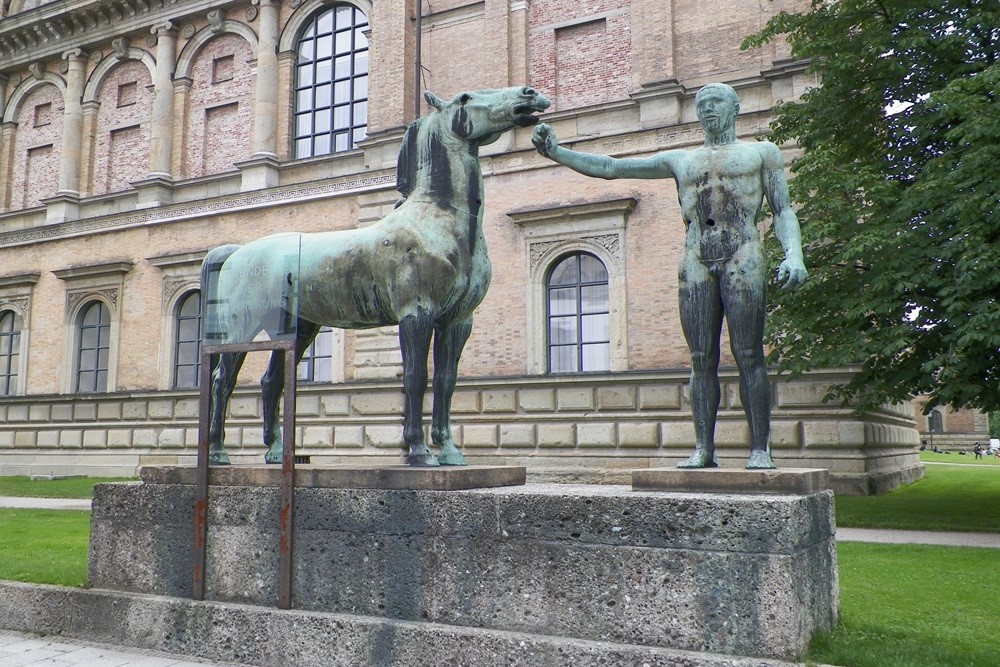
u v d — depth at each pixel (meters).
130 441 26.17
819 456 17.38
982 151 12.37
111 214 27.72
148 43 28.73
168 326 26.33
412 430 6.48
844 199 14.84
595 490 5.88
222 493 6.54
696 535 4.99
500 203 21.70
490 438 20.67
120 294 27.25
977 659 5.04
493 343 21.30
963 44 14.21
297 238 7.16
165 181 27.05
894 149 15.69
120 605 6.71
